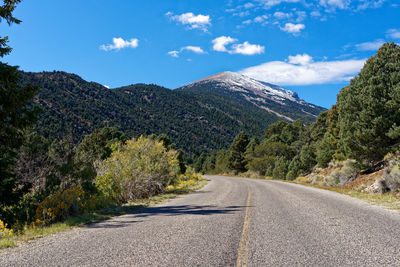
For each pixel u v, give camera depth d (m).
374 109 15.67
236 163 72.88
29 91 9.09
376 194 11.91
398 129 14.67
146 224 6.60
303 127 63.28
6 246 4.91
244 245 4.39
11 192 9.52
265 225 5.96
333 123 29.62
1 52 9.02
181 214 8.10
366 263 3.43
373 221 6.14
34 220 7.76
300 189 16.73
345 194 13.12
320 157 30.62
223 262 3.59
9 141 9.45
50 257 4.07
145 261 3.69
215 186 22.73
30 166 14.90
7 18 9.30
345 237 4.75
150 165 16.55
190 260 3.70
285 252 3.97
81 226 6.88
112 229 6.17
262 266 3.40
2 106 8.70
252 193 14.46
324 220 6.38
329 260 3.57
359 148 17.11
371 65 16.66
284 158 45.12
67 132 17.14
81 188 10.97
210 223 6.36
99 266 3.54
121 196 13.46
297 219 6.59
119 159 15.92
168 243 4.63
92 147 34.47
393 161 13.07
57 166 14.02
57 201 8.45
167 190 19.25
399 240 4.46
